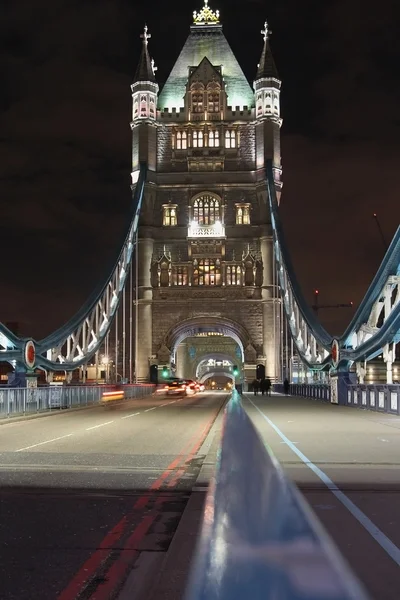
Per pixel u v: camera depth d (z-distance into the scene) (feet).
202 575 6.19
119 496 34.37
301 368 261.65
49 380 183.93
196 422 94.02
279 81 314.76
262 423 84.28
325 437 64.64
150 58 337.31
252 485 8.34
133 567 21.17
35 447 58.70
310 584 5.43
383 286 124.77
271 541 6.46
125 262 292.61
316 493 33.32
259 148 307.78
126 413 120.06
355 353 137.80
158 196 306.55
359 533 24.21
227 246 301.22
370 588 17.30
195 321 294.66
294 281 237.04
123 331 291.38
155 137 310.65
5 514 29.81
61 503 32.48
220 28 338.95
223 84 314.76
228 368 483.51
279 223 274.57
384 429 74.69
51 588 18.86
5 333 131.75
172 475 41.60
